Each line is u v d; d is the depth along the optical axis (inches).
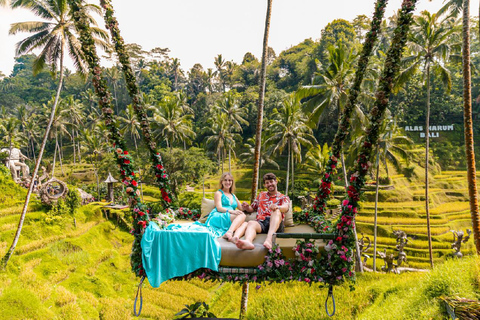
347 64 773.9
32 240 887.7
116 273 884.0
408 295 363.6
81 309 681.0
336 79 800.3
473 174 502.0
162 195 215.9
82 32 171.8
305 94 818.8
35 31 783.1
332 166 209.8
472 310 247.0
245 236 175.9
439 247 1226.6
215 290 836.0
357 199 163.8
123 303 752.3
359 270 831.1
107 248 1034.7
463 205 1552.7
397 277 570.3
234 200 204.4
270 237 169.3
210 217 194.2
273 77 3307.1
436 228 1344.7
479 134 2032.5
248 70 3479.3
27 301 618.8
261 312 491.5
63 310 647.1
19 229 773.9
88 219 1130.7
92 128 2490.2
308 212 222.1
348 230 163.9
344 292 498.0
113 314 700.7
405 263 1115.3
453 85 2105.1
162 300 784.9
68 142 2984.7
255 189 462.9
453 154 1923.0
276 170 2058.3
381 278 607.5
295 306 476.7
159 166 211.6
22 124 2544.3
